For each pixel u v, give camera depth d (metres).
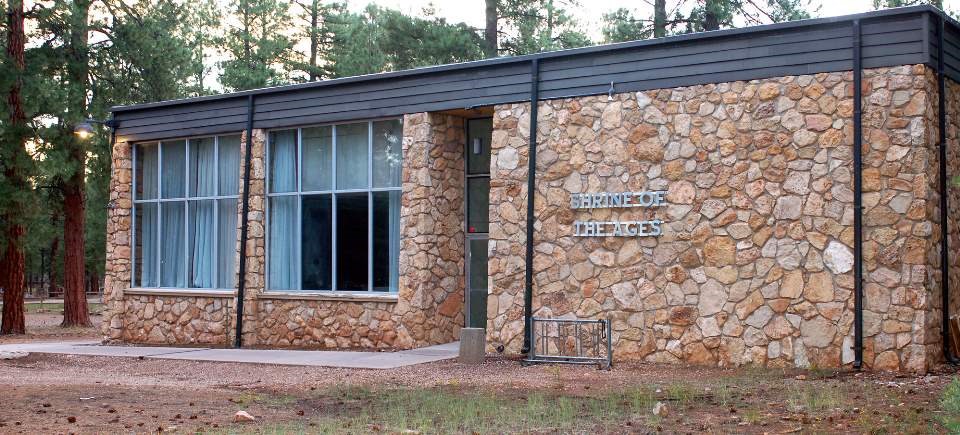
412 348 17.14
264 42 37.22
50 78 25.88
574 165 15.57
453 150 17.97
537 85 15.99
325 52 38.38
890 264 12.93
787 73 13.84
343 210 18.52
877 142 13.10
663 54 14.89
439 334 17.55
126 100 27.42
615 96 15.27
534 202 15.89
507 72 16.39
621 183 15.12
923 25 12.85
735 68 14.27
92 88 27.11
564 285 15.53
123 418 10.02
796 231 13.65
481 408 10.49
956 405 8.93
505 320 16.09
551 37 32.03
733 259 14.11
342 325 18.17
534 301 15.78
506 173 16.23
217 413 10.45
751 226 14.00
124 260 21.36
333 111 18.42
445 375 13.86
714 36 14.39
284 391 12.46
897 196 12.94
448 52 31.52
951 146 13.95
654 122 14.88
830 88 13.50
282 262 19.28
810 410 9.83
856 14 13.22
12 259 25.94
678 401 10.72
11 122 24.84
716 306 14.20
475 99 16.72
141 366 16.27
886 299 12.94
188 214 20.70
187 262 20.66
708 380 12.60
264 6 37.72
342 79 18.16
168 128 20.81
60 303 46.94
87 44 27.06
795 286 13.61
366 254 18.17
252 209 19.28
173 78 28.38
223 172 20.27
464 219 18.25
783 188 13.78
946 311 13.35
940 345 13.32
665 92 14.82
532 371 14.16
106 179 27.47
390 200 17.97
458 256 18.05
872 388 11.39
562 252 15.59
